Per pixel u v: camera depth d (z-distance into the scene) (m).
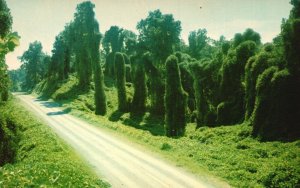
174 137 38.12
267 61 34.59
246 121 35.12
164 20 60.84
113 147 27.12
